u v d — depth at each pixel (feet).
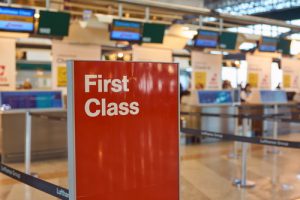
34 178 7.48
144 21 23.13
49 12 19.57
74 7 28.19
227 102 26.40
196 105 24.79
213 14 22.86
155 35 22.94
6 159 18.93
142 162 6.23
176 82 6.53
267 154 20.81
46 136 19.65
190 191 13.57
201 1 31.55
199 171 16.76
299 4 40.09
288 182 14.93
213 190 13.71
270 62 29.50
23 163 18.93
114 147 5.98
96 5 27.94
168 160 6.48
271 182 14.90
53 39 21.68
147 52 24.30
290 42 29.30
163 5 21.09
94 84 5.77
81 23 22.17
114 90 5.94
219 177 15.67
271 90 29.30
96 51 23.57
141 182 6.25
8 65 20.26
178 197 6.60
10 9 18.75
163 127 6.41
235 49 27.22
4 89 20.20
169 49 25.05
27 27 19.34
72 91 5.62
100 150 5.86
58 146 20.06
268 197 12.92
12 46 20.31
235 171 16.79
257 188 14.05
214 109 25.50
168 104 6.46
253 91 28.96
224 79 36.35
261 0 42.52
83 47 23.08
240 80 37.91
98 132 5.83
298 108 30.19
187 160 19.24
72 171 5.70
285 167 17.62
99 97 5.82
